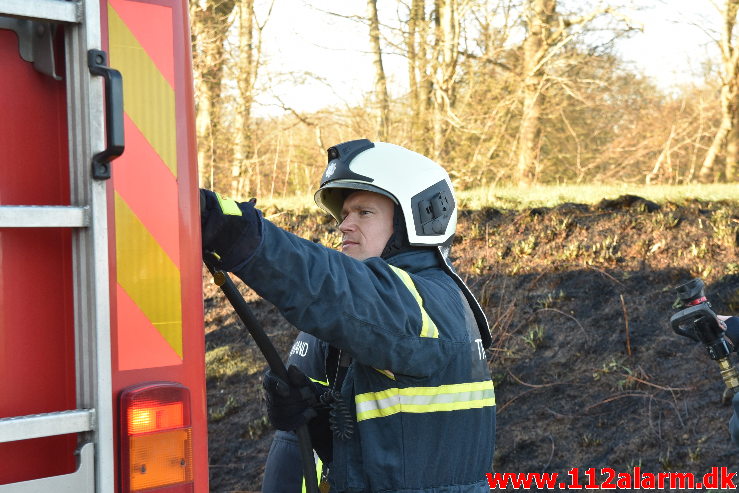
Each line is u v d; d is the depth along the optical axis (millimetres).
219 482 5723
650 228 6359
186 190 1710
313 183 13047
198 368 1715
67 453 1621
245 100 13344
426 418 2084
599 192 7766
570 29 13703
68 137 1600
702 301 2863
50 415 1516
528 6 13414
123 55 1652
